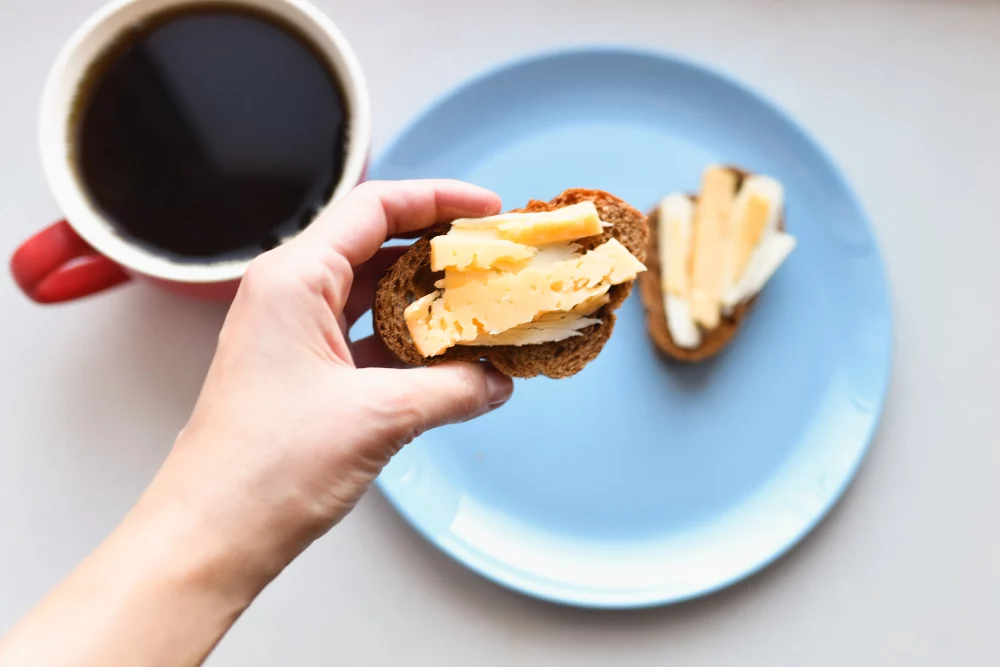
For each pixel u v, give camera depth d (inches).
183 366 16.3
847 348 16.1
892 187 16.9
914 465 16.2
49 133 14.0
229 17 14.6
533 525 15.8
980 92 17.0
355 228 12.5
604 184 16.8
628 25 17.3
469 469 16.0
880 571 15.9
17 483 16.0
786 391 16.1
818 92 17.2
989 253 16.7
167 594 11.1
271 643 15.8
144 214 14.2
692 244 16.2
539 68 16.7
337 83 14.4
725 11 17.2
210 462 11.4
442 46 17.2
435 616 15.9
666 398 16.2
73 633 10.8
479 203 13.0
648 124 16.9
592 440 16.1
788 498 15.8
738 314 16.1
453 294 12.4
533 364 12.9
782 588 15.9
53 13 16.9
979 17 17.1
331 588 15.9
